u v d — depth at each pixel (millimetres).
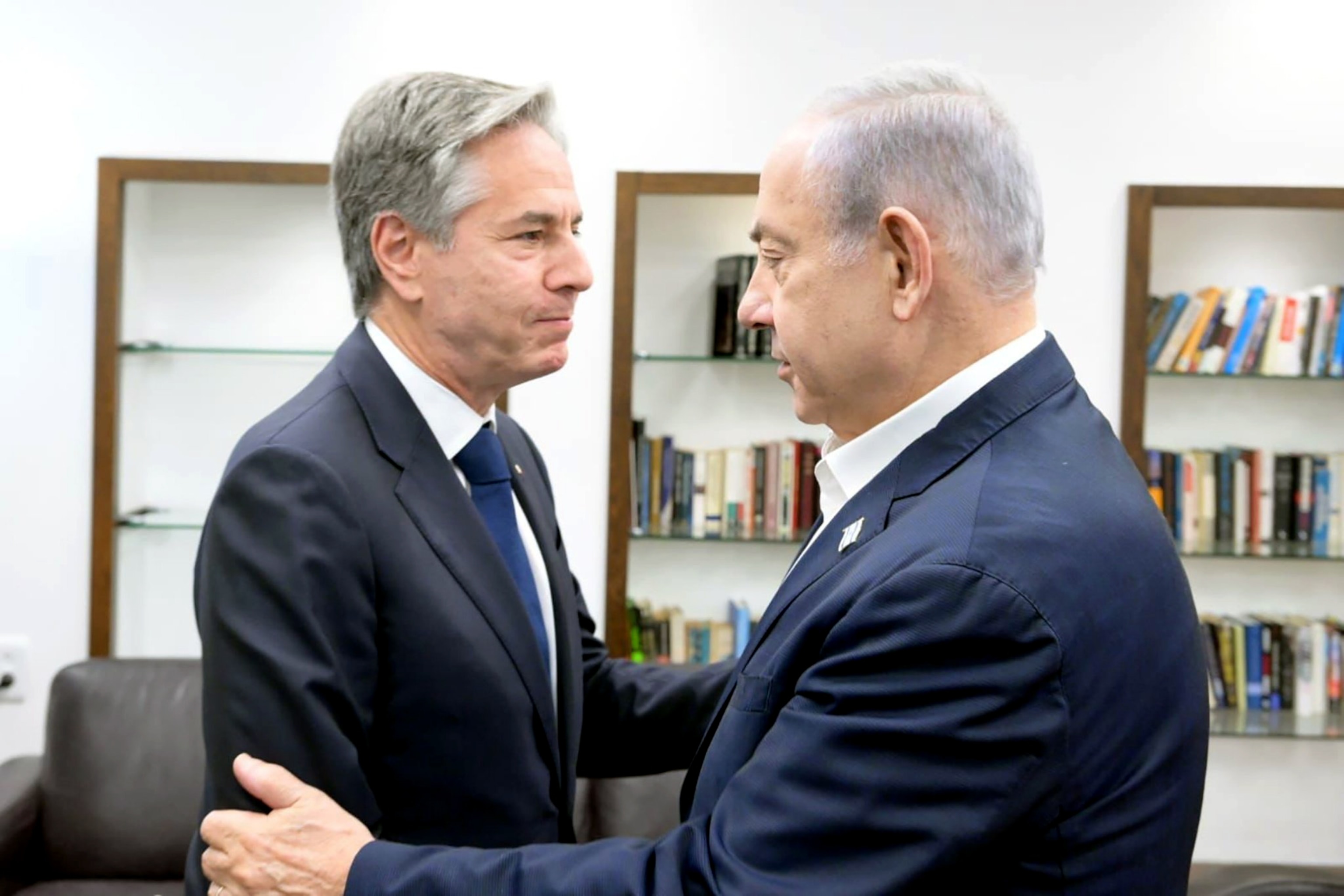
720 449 3627
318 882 1140
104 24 3316
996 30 3361
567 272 1377
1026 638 1004
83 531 3393
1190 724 1114
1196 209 3619
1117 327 3406
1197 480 3555
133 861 2879
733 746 1214
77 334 3361
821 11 3354
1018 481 1097
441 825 1322
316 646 1211
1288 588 3662
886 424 1209
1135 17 3355
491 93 1352
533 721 1385
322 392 1373
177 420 3562
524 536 1566
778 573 3680
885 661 1043
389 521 1303
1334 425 3686
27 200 3336
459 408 1428
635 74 3369
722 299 3523
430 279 1359
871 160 1146
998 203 1148
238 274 3541
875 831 1033
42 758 3121
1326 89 3355
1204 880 2146
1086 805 1046
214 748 1228
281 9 3328
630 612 3525
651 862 1128
